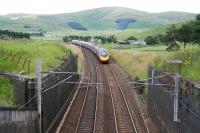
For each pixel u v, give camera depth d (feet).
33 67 154.71
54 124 145.07
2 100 119.24
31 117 108.47
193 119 98.89
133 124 151.74
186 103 107.04
